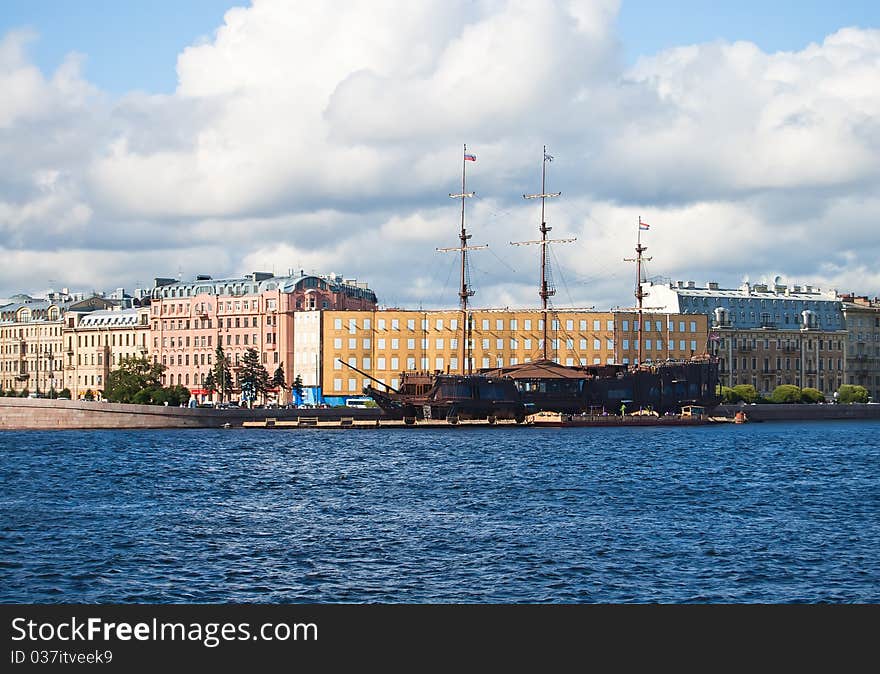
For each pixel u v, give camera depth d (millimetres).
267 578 59156
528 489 97688
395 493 95375
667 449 149250
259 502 89062
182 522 77250
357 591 56531
